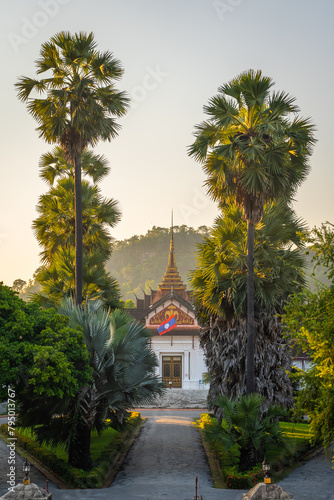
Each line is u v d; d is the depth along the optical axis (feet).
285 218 99.14
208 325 102.68
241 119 88.74
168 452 94.38
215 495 67.62
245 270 93.35
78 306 85.20
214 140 87.81
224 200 93.71
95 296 110.93
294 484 75.15
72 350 72.84
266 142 85.71
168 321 202.90
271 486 57.93
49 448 90.58
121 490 70.03
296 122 86.12
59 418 80.18
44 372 67.56
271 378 93.30
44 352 68.49
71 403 77.36
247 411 77.25
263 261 93.81
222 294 92.32
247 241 86.84
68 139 94.84
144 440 105.70
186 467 83.97
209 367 101.65
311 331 64.64
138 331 81.92
